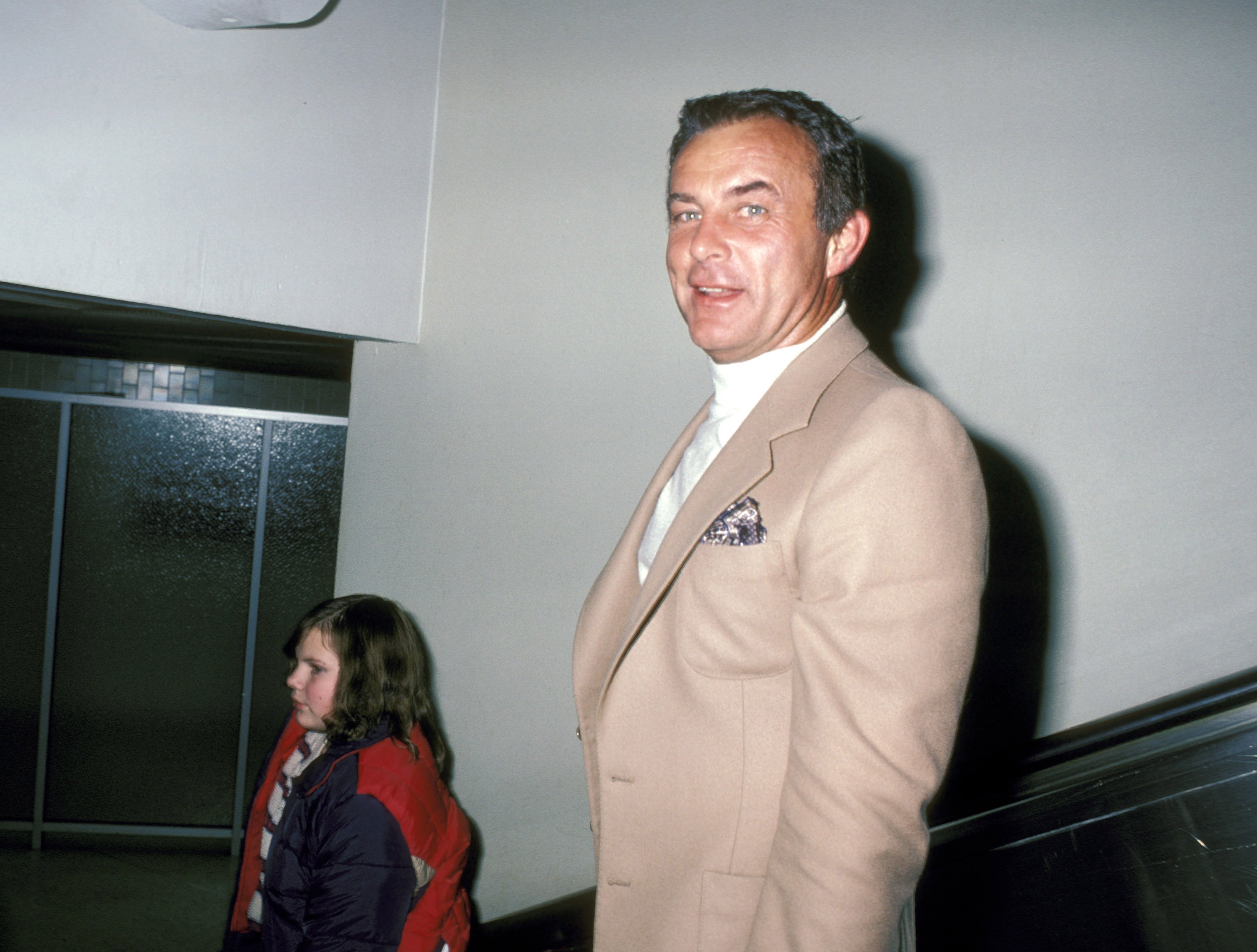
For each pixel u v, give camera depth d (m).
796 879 0.57
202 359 2.96
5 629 3.12
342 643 1.44
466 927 1.49
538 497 1.66
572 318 1.62
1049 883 1.05
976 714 1.22
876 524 0.59
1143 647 1.12
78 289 1.33
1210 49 1.09
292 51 1.57
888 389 0.65
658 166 1.52
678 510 0.78
